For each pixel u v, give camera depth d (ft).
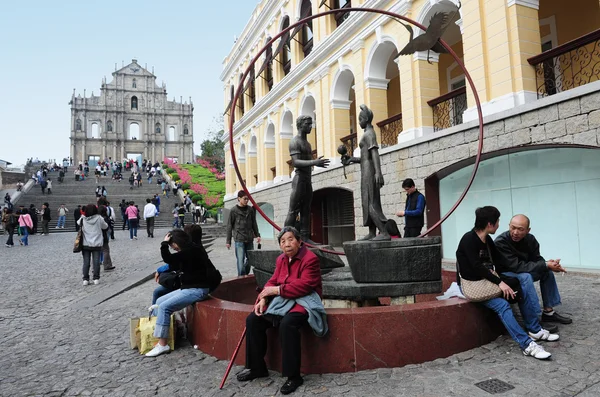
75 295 22.39
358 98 42.70
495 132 26.30
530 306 11.95
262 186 67.46
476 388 9.23
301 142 16.92
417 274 13.17
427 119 34.42
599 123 20.84
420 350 10.88
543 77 26.58
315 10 51.57
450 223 31.73
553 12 32.14
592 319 13.58
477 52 28.09
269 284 11.14
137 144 234.58
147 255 39.19
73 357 12.59
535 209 25.79
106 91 230.68
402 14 35.83
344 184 44.11
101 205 30.71
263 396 9.47
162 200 107.65
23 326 16.43
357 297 13.42
